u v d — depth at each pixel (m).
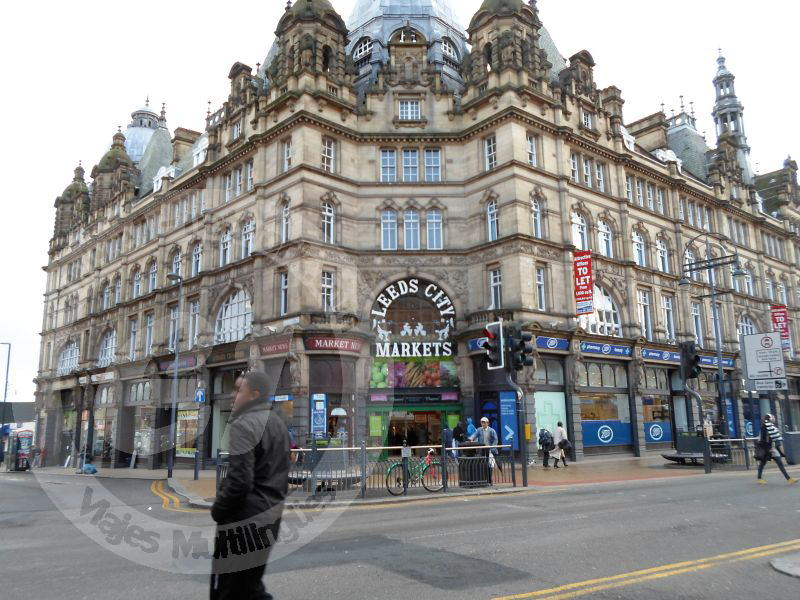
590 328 28.48
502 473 15.84
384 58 32.19
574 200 29.05
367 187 27.67
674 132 47.69
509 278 25.75
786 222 46.59
